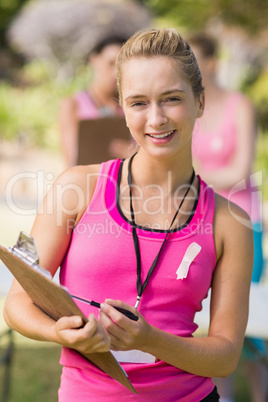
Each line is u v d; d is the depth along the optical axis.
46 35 40.50
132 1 38.91
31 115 30.88
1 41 47.03
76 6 38.94
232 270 3.59
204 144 7.09
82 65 40.72
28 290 3.18
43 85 38.94
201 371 3.35
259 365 7.02
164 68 3.28
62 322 2.88
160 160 3.47
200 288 3.50
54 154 29.45
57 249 3.48
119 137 6.90
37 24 40.47
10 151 29.27
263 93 34.06
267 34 32.88
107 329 2.98
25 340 10.05
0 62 45.56
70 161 8.59
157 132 3.32
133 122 3.37
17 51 44.62
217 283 3.61
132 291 3.43
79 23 39.19
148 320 3.42
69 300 2.73
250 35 31.25
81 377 3.47
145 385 3.42
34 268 2.79
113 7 37.28
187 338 3.31
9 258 2.96
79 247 3.46
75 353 3.49
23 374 8.66
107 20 36.91
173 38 3.36
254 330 4.90
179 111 3.32
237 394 8.29
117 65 3.47
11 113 30.73
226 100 7.23
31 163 27.53
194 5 29.38
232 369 3.46
